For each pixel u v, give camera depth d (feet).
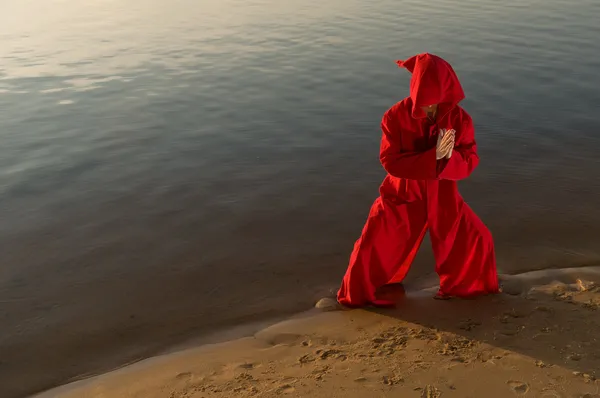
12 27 50.44
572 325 12.11
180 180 21.01
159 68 36.04
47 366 12.36
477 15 47.80
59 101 30.40
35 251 16.72
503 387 10.25
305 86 31.37
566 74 31.22
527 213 17.95
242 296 14.62
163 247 16.87
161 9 57.82
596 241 16.31
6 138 25.43
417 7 53.01
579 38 38.58
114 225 18.08
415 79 11.25
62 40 44.91
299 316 13.65
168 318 13.84
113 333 13.35
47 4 63.21
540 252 15.88
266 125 26.08
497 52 35.99
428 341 11.96
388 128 11.99
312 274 15.47
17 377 12.07
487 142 23.25
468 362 11.08
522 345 11.53
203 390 10.88
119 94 31.27
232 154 23.13
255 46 40.57
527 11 48.67
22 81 34.30
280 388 10.68
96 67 36.83
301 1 59.16
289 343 12.42
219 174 21.39
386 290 14.26
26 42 44.50
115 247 16.88
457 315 12.87
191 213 18.74
